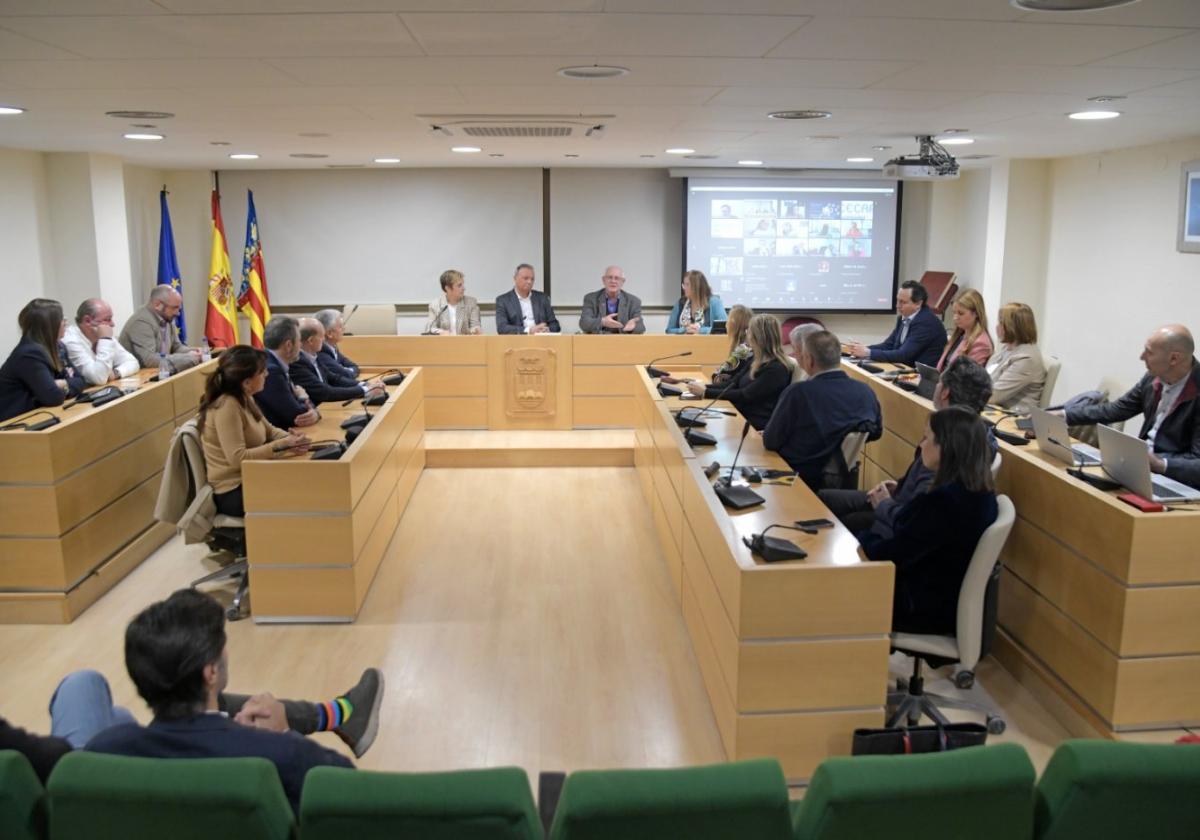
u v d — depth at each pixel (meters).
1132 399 4.14
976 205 8.76
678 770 1.69
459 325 7.43
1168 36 2.84
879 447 5.50
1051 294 7.62
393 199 8.96
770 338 4.74
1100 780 1.73
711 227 9.05
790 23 2.68
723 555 3.06
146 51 3.05
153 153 6.81
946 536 2.94
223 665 1.97
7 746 1.92
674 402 5.31
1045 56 3.16
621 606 4.29
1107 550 3.04
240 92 3.90
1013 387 4.80
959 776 1.70
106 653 3.83
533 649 3.87
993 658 3.79
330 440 4.44
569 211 9.05
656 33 2.81
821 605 2.79
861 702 2.86
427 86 3.77
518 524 5.43
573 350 7.05
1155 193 6.27
